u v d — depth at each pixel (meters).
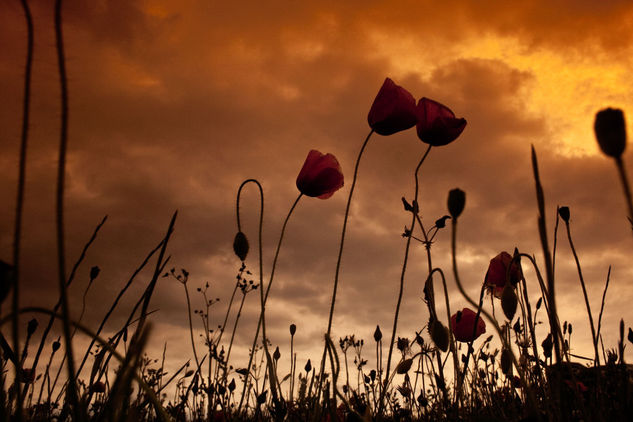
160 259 1.46
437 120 2.52
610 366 2.18
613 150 0.89
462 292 1.33
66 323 0.90
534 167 1.34
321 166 3.08
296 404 2.73
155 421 2.08
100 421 1.50
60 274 0.88
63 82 0.88
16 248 0.83
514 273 2.49
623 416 1.64
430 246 2.29
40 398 1.96
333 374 1.80
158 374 2.58
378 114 2.62
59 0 0.90
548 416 1.78
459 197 1.30
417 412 3.08
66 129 0.88
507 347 1.56
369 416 1.82
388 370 2.06
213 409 2.67
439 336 1.91
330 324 2.07
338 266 2.16
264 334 2.21
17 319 0.83
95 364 1.69
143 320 1.39
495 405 2.75
